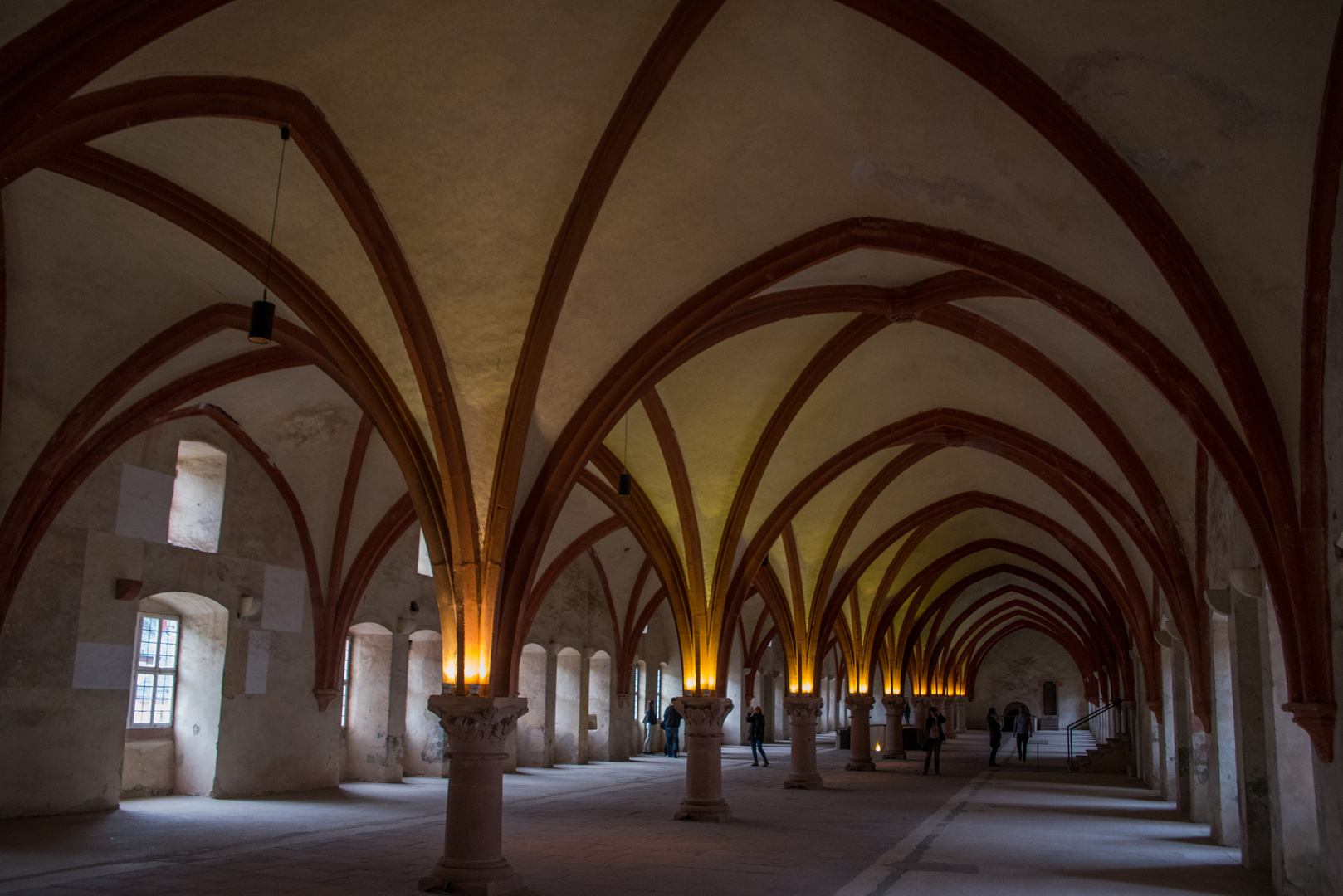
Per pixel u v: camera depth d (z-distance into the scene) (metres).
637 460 16.14
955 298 12.29
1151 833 13.84
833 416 16.45
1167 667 19.05
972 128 8.48
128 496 14.40
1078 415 13.70
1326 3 6.08
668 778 21.22
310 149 8.66
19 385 11.97
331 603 17.95
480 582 10.09
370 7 7.51
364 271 10.00
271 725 16.66
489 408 10.34
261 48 7.56
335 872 9.73
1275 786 9.73
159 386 13.66
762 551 17.39
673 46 8.12
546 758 23.48
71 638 13.44
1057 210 8.80
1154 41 6.90
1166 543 13.98
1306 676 8.00
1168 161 7.65
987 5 7.26
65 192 10.16
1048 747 37.22
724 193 10.02
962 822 14.66
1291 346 7.95
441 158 9.08
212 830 12.37
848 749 34.28
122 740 14.10
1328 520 7.81
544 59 8.28
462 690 9.89
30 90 5.41
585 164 9.24
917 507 22.91
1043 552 27.78
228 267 11.42
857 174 9.79
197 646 16.03
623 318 10.94
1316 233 7.25
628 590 27.48
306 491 17.39
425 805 15.52
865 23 7.86
